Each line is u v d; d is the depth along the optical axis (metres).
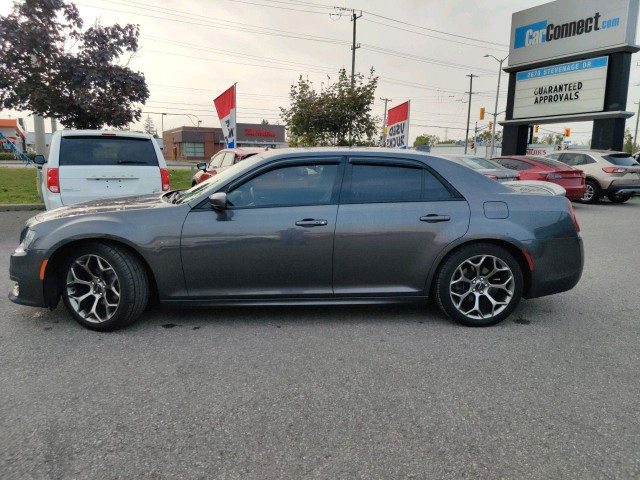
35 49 9.20
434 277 4.17
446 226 4.04
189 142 66.00
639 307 4.81
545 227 4.14
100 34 9.75
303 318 4.35
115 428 2.60
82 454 2.38
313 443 2.50
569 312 4.64
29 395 2.92
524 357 3.58
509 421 2.72
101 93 9.95
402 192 4.13
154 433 2.56
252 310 4.55
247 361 3.45
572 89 17.91
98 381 3.12
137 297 3.93
